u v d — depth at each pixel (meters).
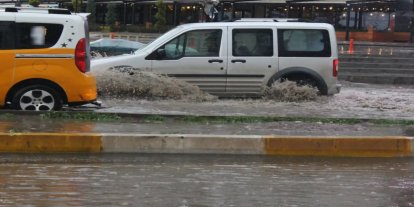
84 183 6.14
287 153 7.72
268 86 12.22
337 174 6.80
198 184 6.23
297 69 12.22
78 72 9.28
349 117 9.95
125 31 55.06
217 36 12.16
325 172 6.89
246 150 7.68
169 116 9.25
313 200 5.74
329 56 12.34
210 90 12.17
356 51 29.45
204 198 5.74
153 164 7.06
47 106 9.29
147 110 10.19
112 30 55.44
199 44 12.16
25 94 9.18
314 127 8.84
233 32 12.17
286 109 10.99
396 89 17.27
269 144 7.71
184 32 12.09
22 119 8.65
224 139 7.65
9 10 9.32
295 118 9.42
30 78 9.12
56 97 9.29
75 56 9.24
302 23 12.36
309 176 6.67
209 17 36.78
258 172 6.80
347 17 44.66
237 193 5.93
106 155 7.41
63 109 9.80
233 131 8.30
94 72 11.81
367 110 11.24
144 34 49.88
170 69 12.02
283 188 6.15
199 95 11.98
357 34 46.22
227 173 6.73
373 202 5.72
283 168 7.04
